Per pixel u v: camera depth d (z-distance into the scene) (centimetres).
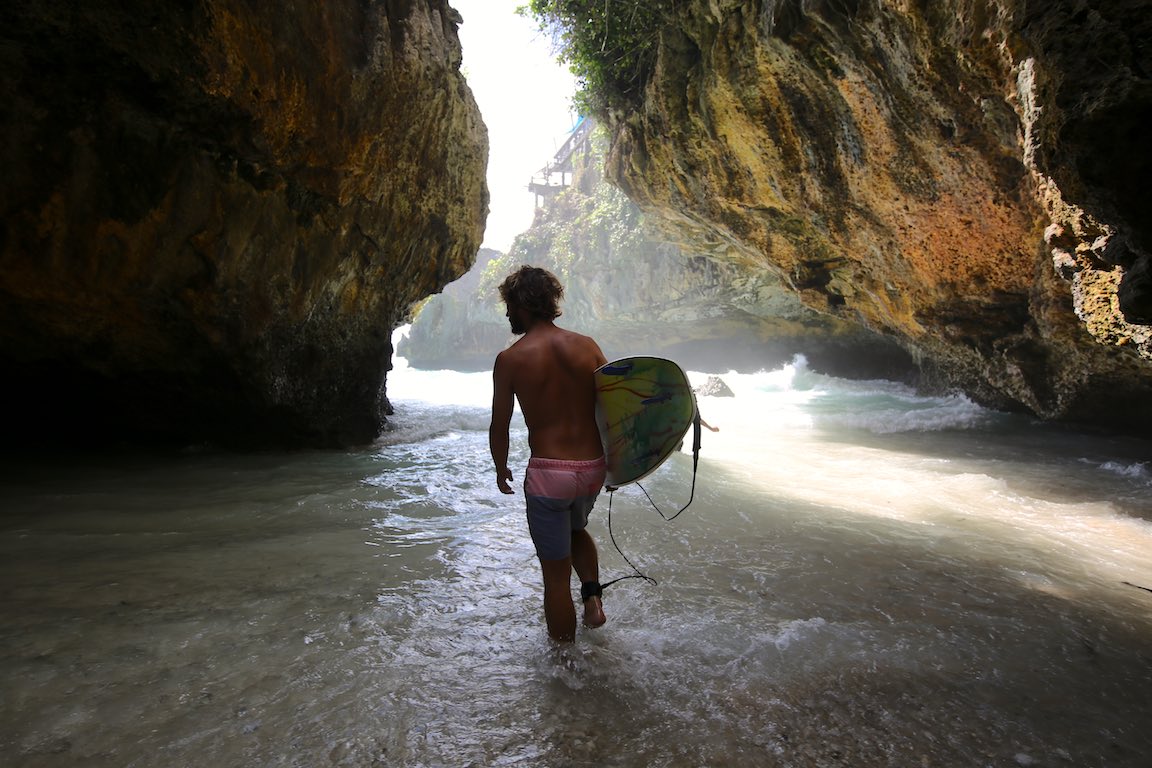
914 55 595
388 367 801
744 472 585
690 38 921
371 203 638
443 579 313
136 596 280
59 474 509
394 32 594
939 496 508
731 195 984
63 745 178
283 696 207
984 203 694
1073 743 193
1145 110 324
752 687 219
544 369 250
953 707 210
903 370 1783
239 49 456
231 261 543
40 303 502
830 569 334
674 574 322
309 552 346
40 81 426
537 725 197
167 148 480
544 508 242
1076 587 321
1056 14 357
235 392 607
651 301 2417
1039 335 781
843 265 976
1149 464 641
